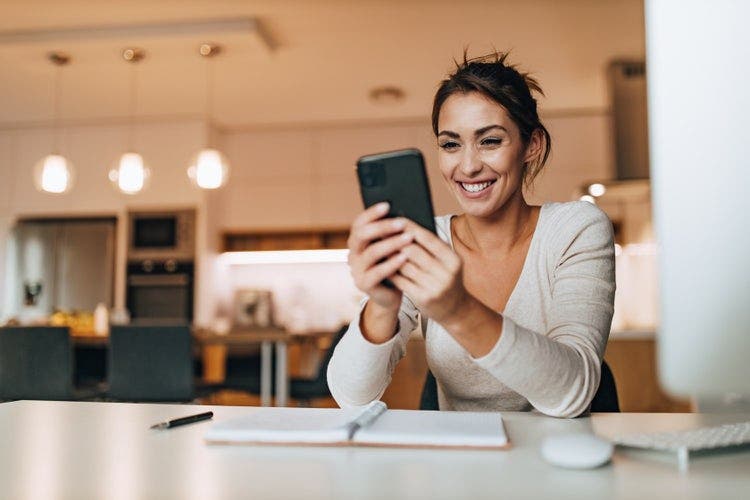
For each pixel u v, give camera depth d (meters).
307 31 3.69
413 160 0.67
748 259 0.43
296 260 5.61
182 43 3.71
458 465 0.56
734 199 0.44
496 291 1.16
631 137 4.10
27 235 5.16
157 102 4.80
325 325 5.49
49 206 5.26
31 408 0.95
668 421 0.79
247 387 3.29
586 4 3.40
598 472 0.53
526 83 1.10
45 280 5.11
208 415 0.84
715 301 0.44
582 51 3.96
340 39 3.79
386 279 0.72
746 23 0.44
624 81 4.11
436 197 5.05
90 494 0.49
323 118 5.18
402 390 3.38
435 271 0.66
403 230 0.67
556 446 0.56
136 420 0.83
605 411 1.15
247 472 0.54
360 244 0.69
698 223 0.44
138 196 5.16
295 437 0.65
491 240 1.16
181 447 0.65
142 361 2.84
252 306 5.47
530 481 0.51
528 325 1.11
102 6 3.41
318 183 5.31
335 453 0.61
